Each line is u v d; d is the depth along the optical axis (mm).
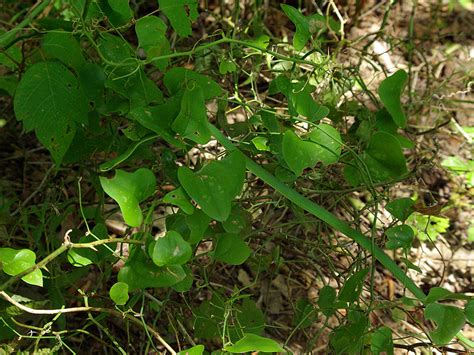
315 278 763
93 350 663
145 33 573
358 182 633
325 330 724
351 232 606
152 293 680
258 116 637
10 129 814
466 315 520
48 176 708
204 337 606
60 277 597
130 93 571
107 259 635
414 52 1022
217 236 559
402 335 730
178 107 549
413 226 807
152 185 513
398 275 604
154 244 501
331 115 729
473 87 987
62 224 692
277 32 981
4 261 502
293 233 774
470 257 833
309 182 708
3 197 699
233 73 765
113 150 643
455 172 855
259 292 751
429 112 905
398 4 1075
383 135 603
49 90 564
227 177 515
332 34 958
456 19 1078
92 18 597
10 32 590
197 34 949
